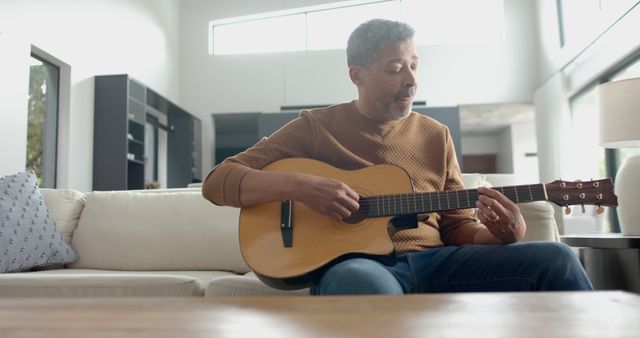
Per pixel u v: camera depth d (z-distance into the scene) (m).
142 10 6.59
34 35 4.23
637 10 4.45
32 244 1.77
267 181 1.14
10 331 0.46
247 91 7.95
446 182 1.27
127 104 5.29
